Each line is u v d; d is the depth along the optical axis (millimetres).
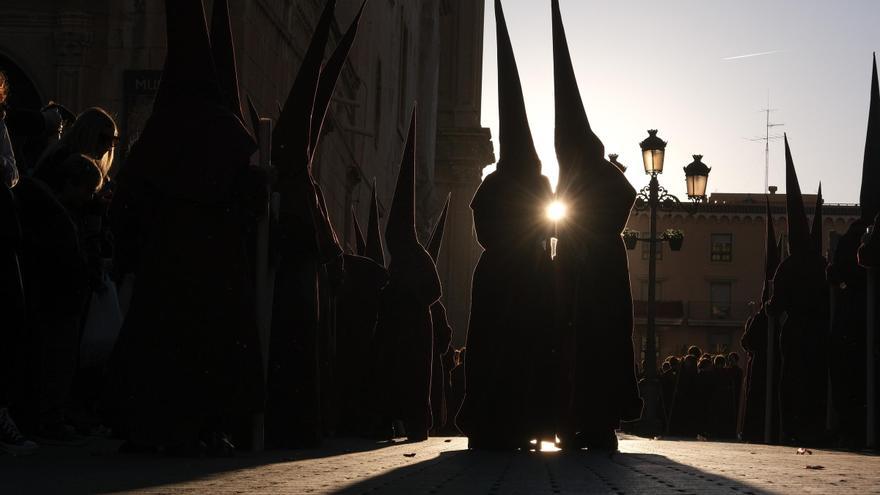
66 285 9977
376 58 41719
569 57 12430
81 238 10219
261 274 10320
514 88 11914
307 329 11023
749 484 6883
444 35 66188
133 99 19234
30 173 10398
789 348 19547
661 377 33281
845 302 16938
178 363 8586
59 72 19406
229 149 8852
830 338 17078
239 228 8961
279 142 11297
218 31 10016
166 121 8914
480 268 11672
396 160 49094
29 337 9984
